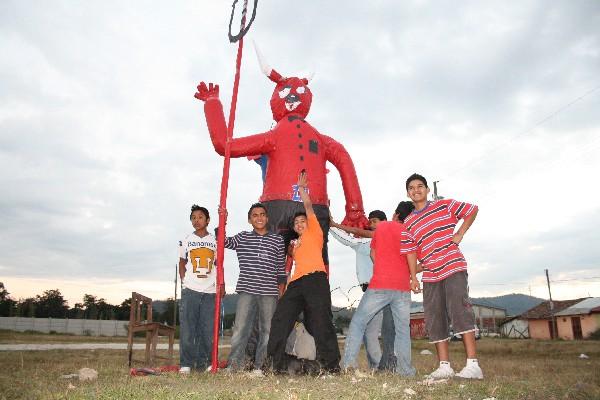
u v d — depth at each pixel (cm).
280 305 474
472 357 420
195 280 550
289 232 587
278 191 600
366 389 345
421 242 455
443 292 443
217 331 500
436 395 325
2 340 1773
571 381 420
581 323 3641
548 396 325
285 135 625
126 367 603
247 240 518
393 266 480
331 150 662
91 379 438
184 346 535
